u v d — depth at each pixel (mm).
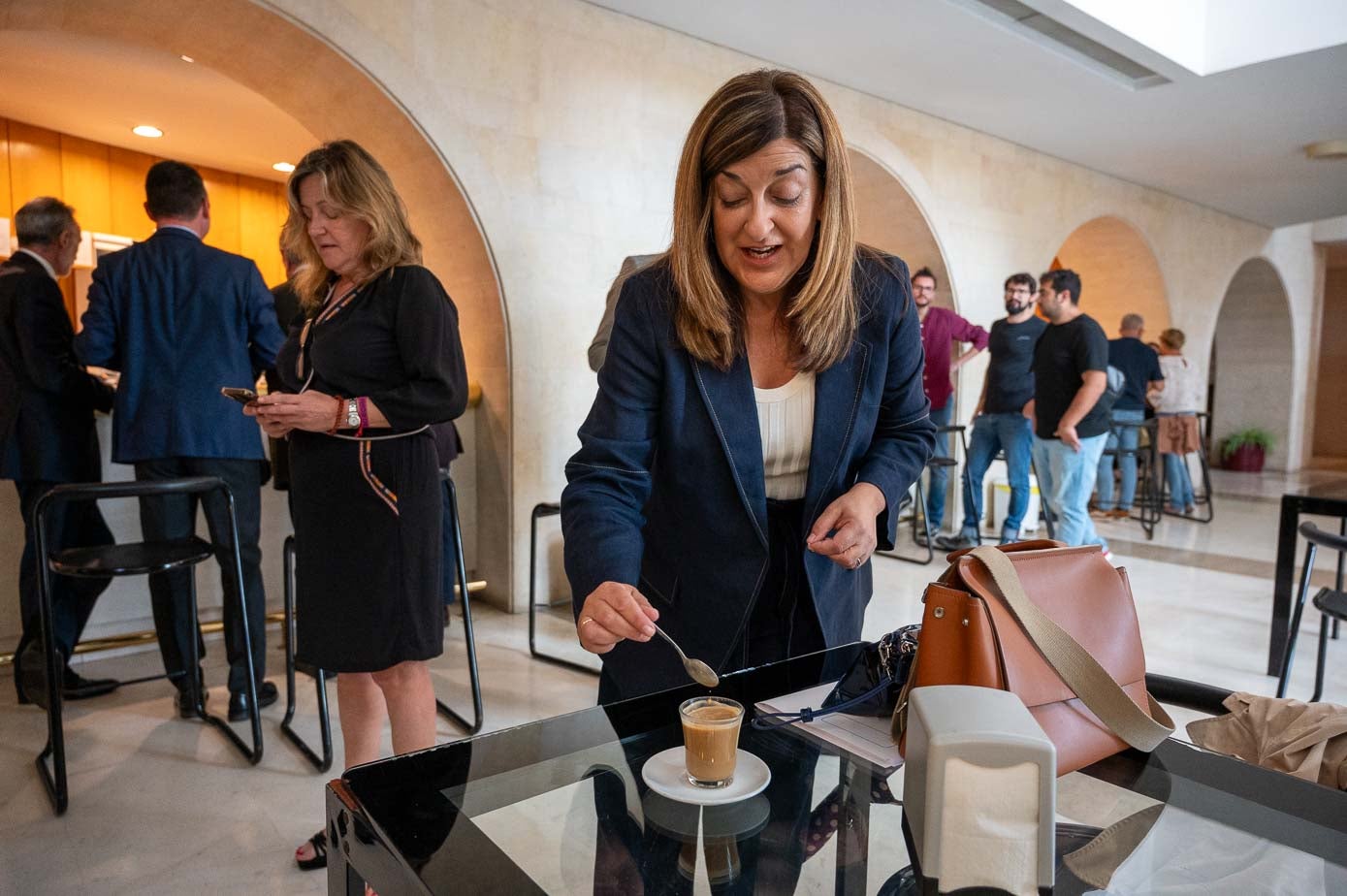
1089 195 6875
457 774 824
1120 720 812
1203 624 3666
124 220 5660
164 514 2488
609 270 3926
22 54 3998
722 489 1127
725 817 755
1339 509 2850
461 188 3453
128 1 2854
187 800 2033
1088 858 713
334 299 1711
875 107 5152
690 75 4203
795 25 4105
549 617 3668
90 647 2979
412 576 1639
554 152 3717
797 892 656
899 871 686
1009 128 5801
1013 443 4969
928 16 4035
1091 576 887
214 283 2455
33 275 2486
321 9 3051
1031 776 645
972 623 785
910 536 5570
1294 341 10875
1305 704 1044
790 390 1139
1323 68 4672
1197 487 9016
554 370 3766
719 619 1162
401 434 1637
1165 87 5004
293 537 2436
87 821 1929
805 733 907
